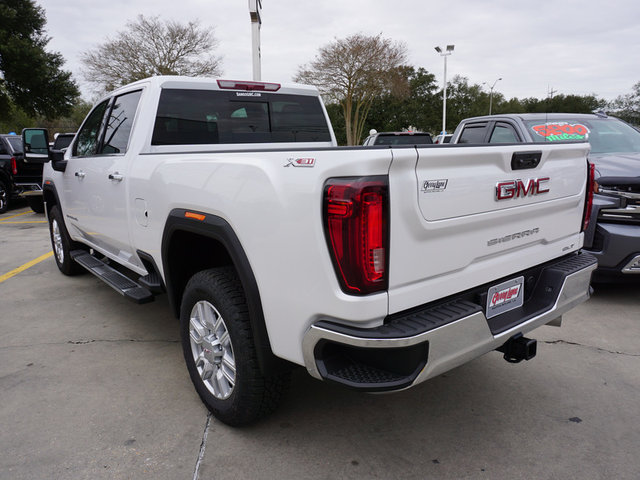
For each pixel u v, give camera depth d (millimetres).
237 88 3852
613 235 4391
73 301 4863
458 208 2057
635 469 2309
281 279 2062
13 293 5160
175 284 2955
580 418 2736
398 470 2314
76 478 2268
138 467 2344
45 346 3777
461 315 2000
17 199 13086
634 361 3434
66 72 33594
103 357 3574
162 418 2764
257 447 2490
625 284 5285
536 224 2551
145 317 4402
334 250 1843
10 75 31703
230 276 2486
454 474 2283
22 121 57125
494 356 3541
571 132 5570
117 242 3768
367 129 48781
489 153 2135
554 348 3660
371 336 1824
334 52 33531
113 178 3555
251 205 2141
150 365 3439
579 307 4547
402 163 1826
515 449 2467
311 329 1964
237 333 2359
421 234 1940
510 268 2441
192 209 2564
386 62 34000
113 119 3951
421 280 2002
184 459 2402
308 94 4340
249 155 2244
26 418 2764
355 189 1753
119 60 31234
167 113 3498
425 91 54094
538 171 2457
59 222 5336
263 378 2387
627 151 5363
